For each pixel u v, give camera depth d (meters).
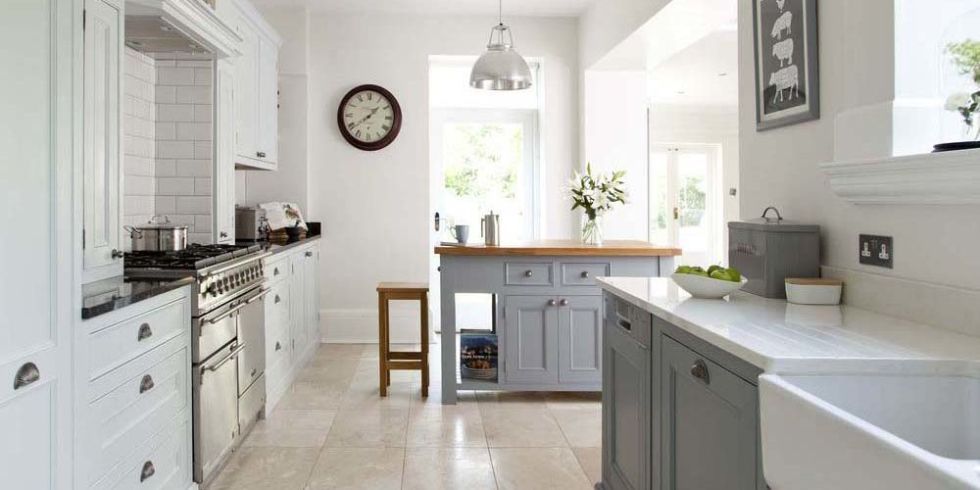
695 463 1.73
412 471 2.89
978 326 1.49
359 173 5.59
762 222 2.29
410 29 5.59
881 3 1.78
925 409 1.28
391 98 5.54
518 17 5.66
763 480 1.36
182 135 3.60
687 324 1.71
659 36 4.32
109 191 2.36
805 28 2.14
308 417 3.62
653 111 9.29
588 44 5.38
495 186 6.23
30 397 1.58
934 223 1.63
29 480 1.57
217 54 3.53
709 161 9.62
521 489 2.71
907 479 0.80
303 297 4.77
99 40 2.26
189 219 3.62
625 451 2.34
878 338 1.48
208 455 2.70
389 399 3.98
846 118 1.89
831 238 2.06
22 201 1.55
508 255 3.86
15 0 1.54
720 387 1.57
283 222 4.95
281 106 5.46
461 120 6.20
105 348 1.93
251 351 3.31
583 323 3.89
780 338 1.47
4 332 1.47
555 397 4.05
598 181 4.25
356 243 5.61
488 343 3.93
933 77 1.76
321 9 5.45
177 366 2.46
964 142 1.48
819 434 1.01
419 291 4.00
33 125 1.61
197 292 2.58
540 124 5.95
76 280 1.78
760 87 2.48
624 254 3.85
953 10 1.76
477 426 3.49
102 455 1.91
